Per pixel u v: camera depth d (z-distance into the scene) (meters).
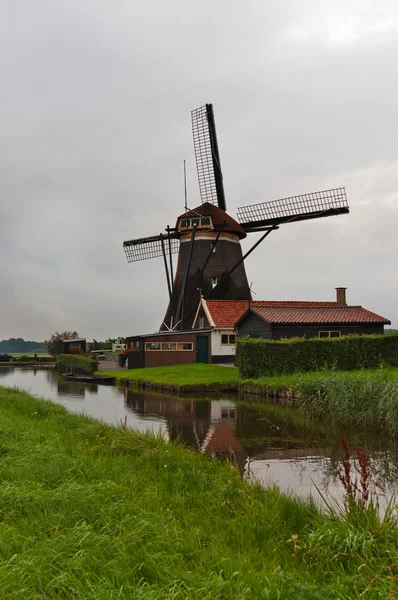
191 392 28.58
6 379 44.53
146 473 8.84
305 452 13.12
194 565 5.05
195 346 42.09
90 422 14.96
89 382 39.50
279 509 7.20
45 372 57.44
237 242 52.38
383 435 15.55
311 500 7.71
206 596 4.20
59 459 8.36
